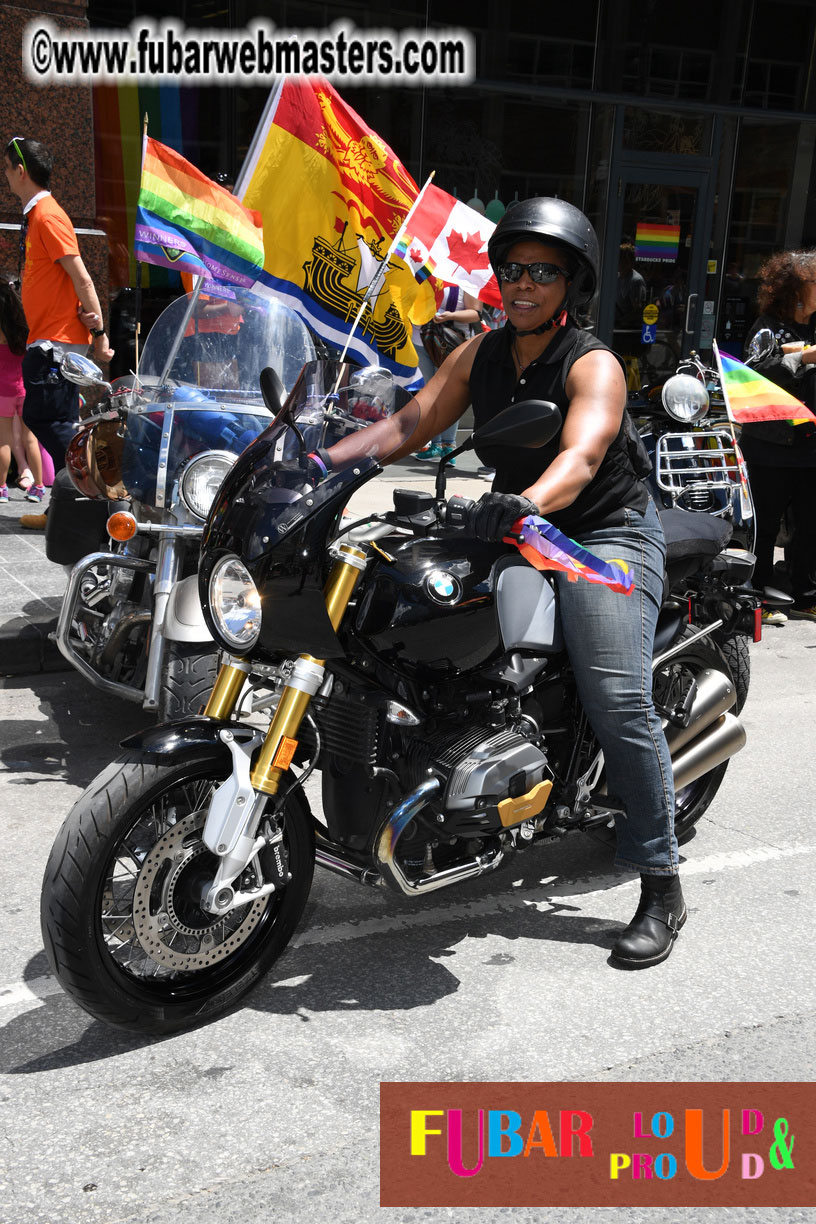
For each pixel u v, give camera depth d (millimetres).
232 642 2564
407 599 2652
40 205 6836
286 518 2492
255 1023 2729
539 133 10750
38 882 3357
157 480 3820
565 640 2928
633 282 11594
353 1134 2346
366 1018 2758
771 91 11633
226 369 4164
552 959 3057
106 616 4227
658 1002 2859
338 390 2727
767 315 6203
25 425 7477
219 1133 2336
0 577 6074
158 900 2631
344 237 4535
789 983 2969
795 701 5262
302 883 2850
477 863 2896
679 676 3607
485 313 8953
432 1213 2137
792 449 6219
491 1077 2543
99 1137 2316
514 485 3004
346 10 9508
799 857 3711
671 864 3066
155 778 2510
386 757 2746
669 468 4852
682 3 10977
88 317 6984
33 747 4367
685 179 11562
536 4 10367
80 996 2490
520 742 2807
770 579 6543
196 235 4379
